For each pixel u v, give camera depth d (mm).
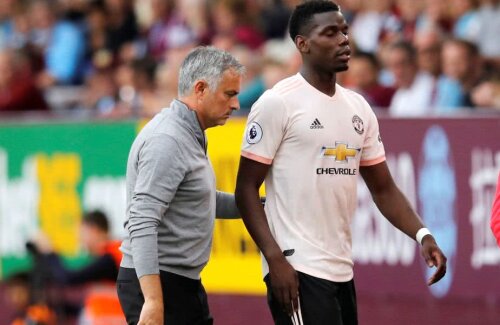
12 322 30469
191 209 17188
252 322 26734
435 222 25281
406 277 25500
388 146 25656
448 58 29656
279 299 17250
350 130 17562
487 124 24703
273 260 17156
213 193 17547
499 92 29406
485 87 29297
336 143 17406
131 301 17312
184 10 37656
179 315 17328
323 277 17344
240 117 26656
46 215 30078
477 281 24875
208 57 17188
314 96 17406
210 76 17109
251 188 17406
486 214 24750
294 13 17625
